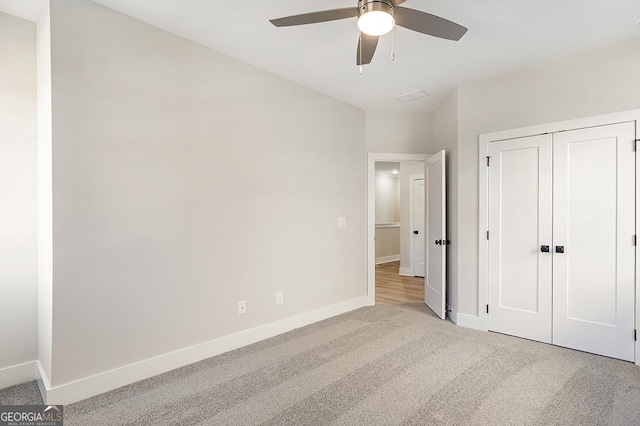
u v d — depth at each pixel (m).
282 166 3.35
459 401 2.08
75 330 2.09
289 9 2.26
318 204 3.74
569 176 2.89
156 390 2.22
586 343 2.82
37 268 2.40
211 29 2.50
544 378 2.37
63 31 2.05
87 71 2.14
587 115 2.81
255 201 3.11
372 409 2.00
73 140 2.08
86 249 2.13
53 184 2.00
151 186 2.42
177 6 2.22
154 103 2.45
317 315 3.72
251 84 3.08
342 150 4.03
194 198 2.66
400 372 2.47
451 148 3.76
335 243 3.95
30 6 2.19
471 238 3.48
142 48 2.39
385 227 8.54
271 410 1.99
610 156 2.71
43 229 2.24
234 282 2.94
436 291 3.95
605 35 2.56
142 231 2.38
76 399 2.08
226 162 2.88
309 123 3.63
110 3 2.18
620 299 2.67
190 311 2.64
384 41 2.64
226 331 2.88
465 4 2.18
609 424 1.84
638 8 2.21
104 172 2.20
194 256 2.66
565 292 2.92
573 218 2.88
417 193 6.59
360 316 3.89
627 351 2.64
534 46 2.74
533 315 3.09
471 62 3.03
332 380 2.35
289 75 3.32
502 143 3.26
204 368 2.55
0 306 2.27
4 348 2.29
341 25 2.44
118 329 2.27
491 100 3.34
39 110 2.33
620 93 2.66
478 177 3.43
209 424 1.86
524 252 3.14
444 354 2.79
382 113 4.39
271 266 3.25
